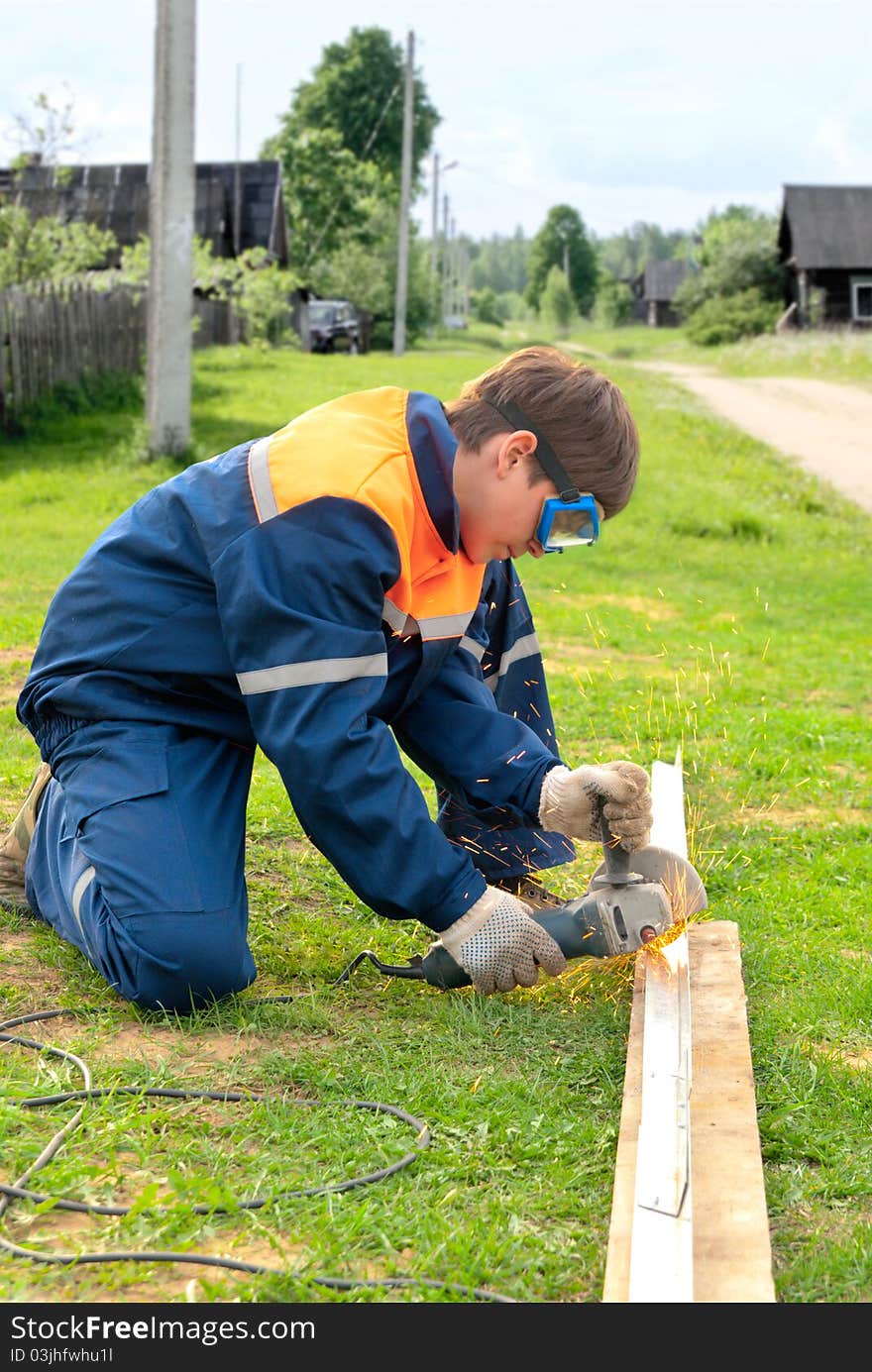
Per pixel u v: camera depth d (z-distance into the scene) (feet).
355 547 7.90
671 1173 5.99
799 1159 7.13
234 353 87.81
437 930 8.31
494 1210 6.29
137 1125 6.82
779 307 186.60
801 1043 8.45
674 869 8.71
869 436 74.74
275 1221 6.12
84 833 8.50
